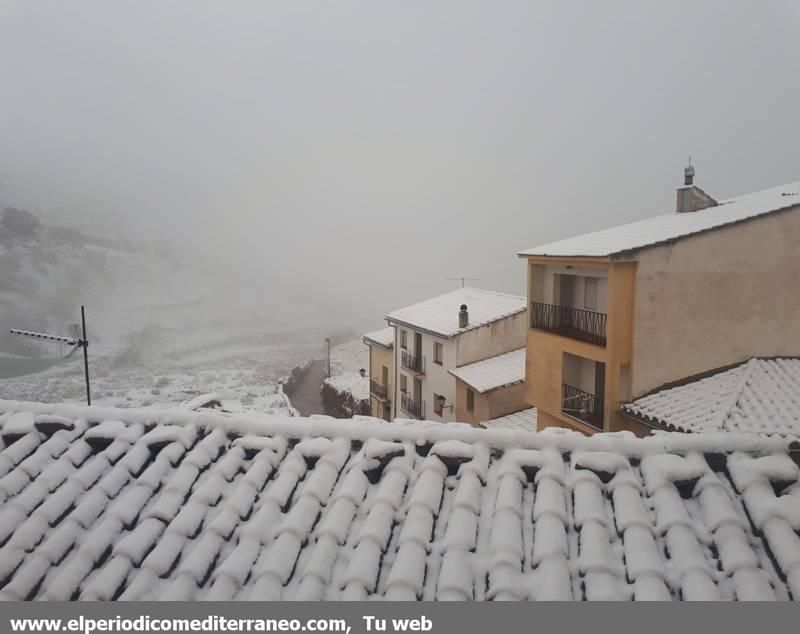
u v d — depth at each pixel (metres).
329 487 4.57
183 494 4.55
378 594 3.66
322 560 3.86
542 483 4.38
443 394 29.50
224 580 3.77
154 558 3.96
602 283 18.62
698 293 16.66
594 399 18.38
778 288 17.06
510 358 27.64
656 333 16.50
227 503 4.40
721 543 3.75
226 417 5.33
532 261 20.36
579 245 18.78
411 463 4.74
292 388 50.22
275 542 4.06
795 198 18.14
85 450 5.12
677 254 16.44
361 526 4.19
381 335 38.41
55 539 4.16
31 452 5.13
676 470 4.29
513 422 24.16
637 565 3.62
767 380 15.87
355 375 48.97
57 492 4.60
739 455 4.41
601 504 4.19
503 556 3.74
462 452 4.70
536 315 20.66
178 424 5.33
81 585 3.89
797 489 4.09
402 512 4.28
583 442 4.72
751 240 16.84
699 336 16.80
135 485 4.65
